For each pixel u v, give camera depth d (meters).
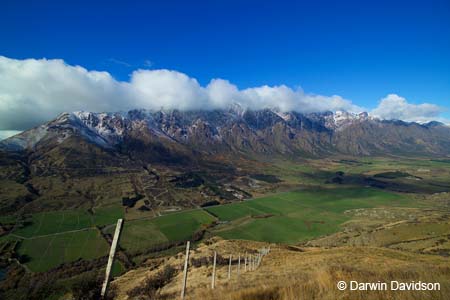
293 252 57.47
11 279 95.00
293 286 10.77
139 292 40.28
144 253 124.06
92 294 15.86
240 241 80.06
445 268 15.71
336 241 141.75
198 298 12.88
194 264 52.16
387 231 147.88
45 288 82.38
